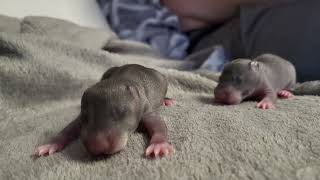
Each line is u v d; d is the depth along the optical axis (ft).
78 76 0.63
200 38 1.09
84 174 0.38
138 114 0.45
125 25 1.06
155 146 0.41
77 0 0.94
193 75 0.67
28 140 0.47
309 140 0.41
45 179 0.38
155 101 0.51
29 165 0.41
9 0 0.82
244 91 0.60
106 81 0.46
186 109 0.52
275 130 0.44
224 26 1.04
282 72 0.66
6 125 0.54
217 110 0.51
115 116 0.41
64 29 0.77
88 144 0.40
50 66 0.62
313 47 0.84
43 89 0.61
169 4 1.09
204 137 0.43
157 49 0.98
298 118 0.47
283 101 0.58
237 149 0.40
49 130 0.49
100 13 1.01
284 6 0.92
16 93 0.60
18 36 0.65
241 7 0.99
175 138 0.44
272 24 0.91
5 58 0.62
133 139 0.44
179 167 0.37
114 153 0.41
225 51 0.94
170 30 1.08
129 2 1.08
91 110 0.41
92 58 0.68
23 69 0.61
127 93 0.44
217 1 1.04
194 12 1.06
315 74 0.84
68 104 0.61
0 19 0.73
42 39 0.67
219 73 0.73
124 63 0.69
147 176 0.36
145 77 0.52
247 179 0.35
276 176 0.35
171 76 0.67
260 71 0.62
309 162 0.37
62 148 0.44
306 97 0.59
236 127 0.45
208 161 0.38
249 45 0.93
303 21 0.87
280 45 0.88
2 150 0.45
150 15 1.08
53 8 0.87
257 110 0.52
